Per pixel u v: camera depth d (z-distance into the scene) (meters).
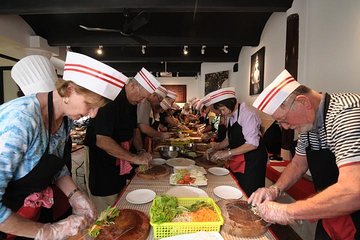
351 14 1.98
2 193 0.73
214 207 1.08
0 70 4.93
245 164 1.99
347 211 0.74
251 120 1.91
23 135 0.76
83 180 3.41
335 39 2.19
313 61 2.54
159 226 0.92
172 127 4.43
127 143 1.85
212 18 4.02
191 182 1.45
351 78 1.99
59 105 0.90
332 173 1.04
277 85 0.98
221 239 0.87
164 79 9.53
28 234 0.80
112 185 1.74
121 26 4.21
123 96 1.75
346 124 0.82
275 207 0.92
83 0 3.03
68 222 0.88
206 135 3.55
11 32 3.74
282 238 2.22
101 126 1.53
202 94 7.62
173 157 2.16
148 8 3.01
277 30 3.49
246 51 5.04
